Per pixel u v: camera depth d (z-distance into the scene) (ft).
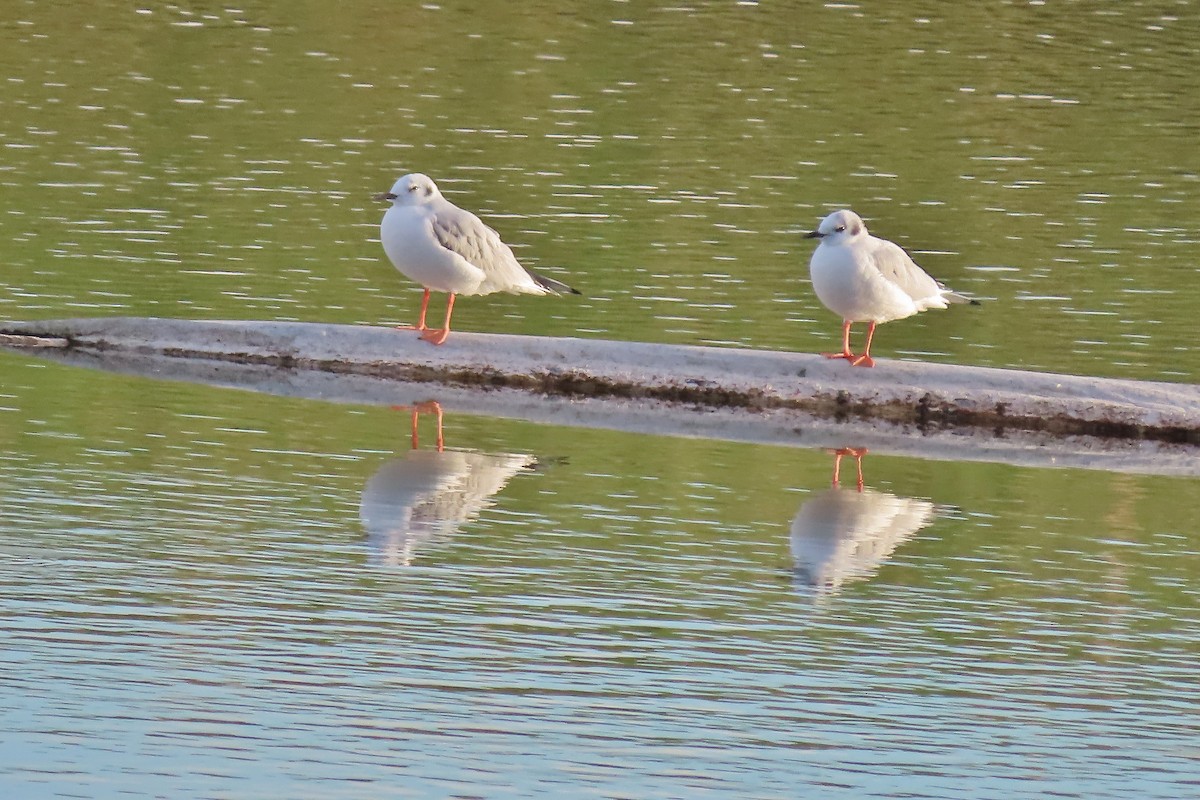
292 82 110.22
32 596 40.45
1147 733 36.01
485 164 92.79
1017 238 82.33
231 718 34.99
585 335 66.90
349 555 44.24
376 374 62.54
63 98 103.81
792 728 35.60
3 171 87.40
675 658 38.68
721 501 50.24
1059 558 46.21
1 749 33.30
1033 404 59.41
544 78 113.29
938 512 50.01
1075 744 35.40
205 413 57.36
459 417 58.34
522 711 35.83
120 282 71.10
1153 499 51.98
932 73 117.70
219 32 123.13
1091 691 37.88
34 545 43.75
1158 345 67.10
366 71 113.70
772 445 56.75
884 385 60.29
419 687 36.70
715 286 73.51
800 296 72.59
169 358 63.72
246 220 81.35
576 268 75.51
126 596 40.78
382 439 55.26
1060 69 119.75
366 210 83.92
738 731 35.42
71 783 32.19
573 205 85.56
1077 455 57.11
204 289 70.85
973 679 38.29
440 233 61.16
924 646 39.96
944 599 42.96
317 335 63.21
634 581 43.24
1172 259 79.51
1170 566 45.85
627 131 101.04
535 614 40.88
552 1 134.92
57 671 36.60
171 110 102.17
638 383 61.36
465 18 129.08
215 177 88.48
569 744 34.53
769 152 97.50
